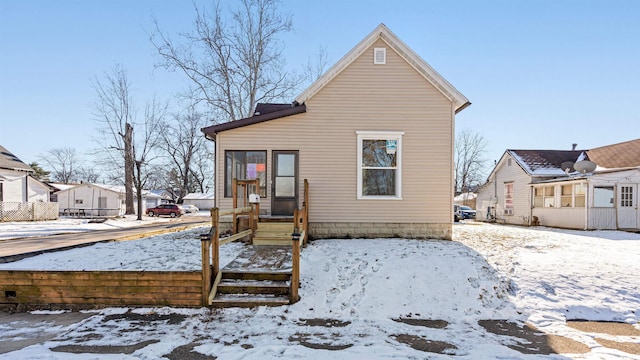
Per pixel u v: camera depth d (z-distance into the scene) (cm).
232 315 521
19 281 561
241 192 978
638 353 402
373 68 983
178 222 2431
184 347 412
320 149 980
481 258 735
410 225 976
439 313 527
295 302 549
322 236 974
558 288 596
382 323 494
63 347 413
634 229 1594
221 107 1923
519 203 2066
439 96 984
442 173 979
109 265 650
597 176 1584
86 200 3456
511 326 486
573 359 384
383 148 991
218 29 1859
